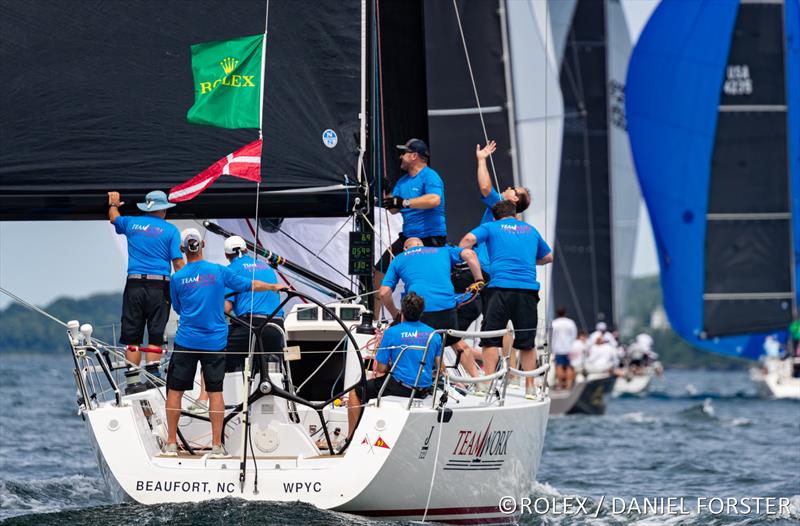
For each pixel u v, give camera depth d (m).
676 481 44.66
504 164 60.75
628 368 122.50
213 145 31.80
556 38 97.81
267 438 28.95
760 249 110.00
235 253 32.03
